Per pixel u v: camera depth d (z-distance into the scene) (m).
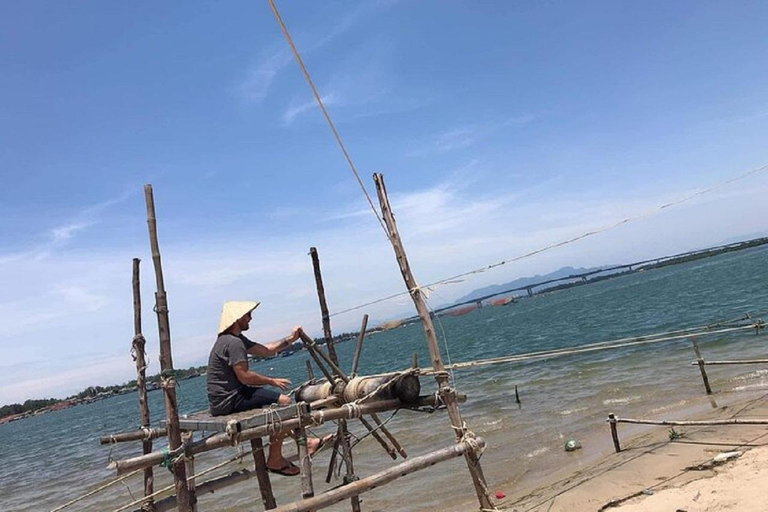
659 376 16.55
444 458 6.13
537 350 36.78
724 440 8.87
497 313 146.62
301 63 5.85
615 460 9.40
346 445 7.33
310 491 5.56
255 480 14.43
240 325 6.57
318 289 7.93
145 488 6.51
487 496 6.44
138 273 6.85
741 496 6.13
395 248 6.78
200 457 19.48
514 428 14.26
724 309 33.72
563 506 7.71
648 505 6.66
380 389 6.14
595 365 22.06
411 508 9.81
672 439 9.68
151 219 5.39
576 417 13.92
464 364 7.43
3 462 41.78
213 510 12.13
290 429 5.53
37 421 162.75
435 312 6.94
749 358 16.11
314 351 6.73
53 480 23.16
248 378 6.06
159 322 5.28
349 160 6.55
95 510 14.65
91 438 44.16
